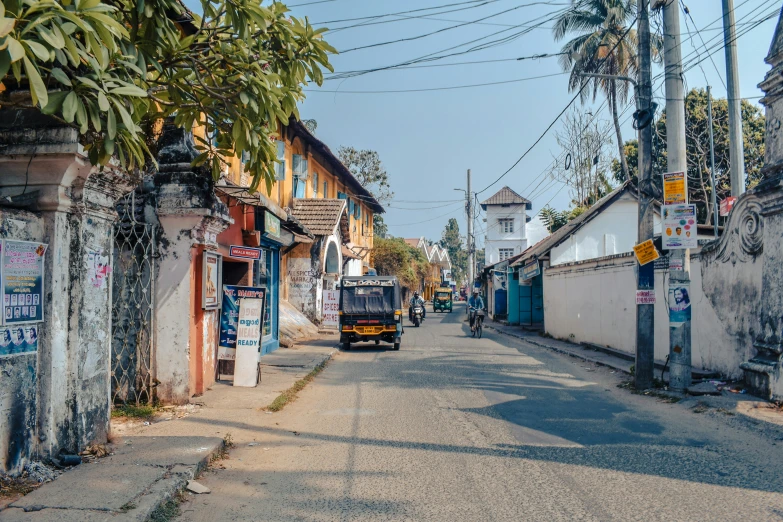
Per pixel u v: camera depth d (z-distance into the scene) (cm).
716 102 2927
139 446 654
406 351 1906
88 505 464
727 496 518
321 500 523
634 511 485
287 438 746
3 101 541
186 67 675
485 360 1627
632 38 2905
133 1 532
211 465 627
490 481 570
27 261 523
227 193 1197
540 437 745
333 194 3225
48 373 553
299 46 671
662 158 3069
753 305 1028
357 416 884
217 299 1043
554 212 4141
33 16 379
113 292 923
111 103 456
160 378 920
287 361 1523
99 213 629
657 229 2409
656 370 1341
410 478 583
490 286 4525
